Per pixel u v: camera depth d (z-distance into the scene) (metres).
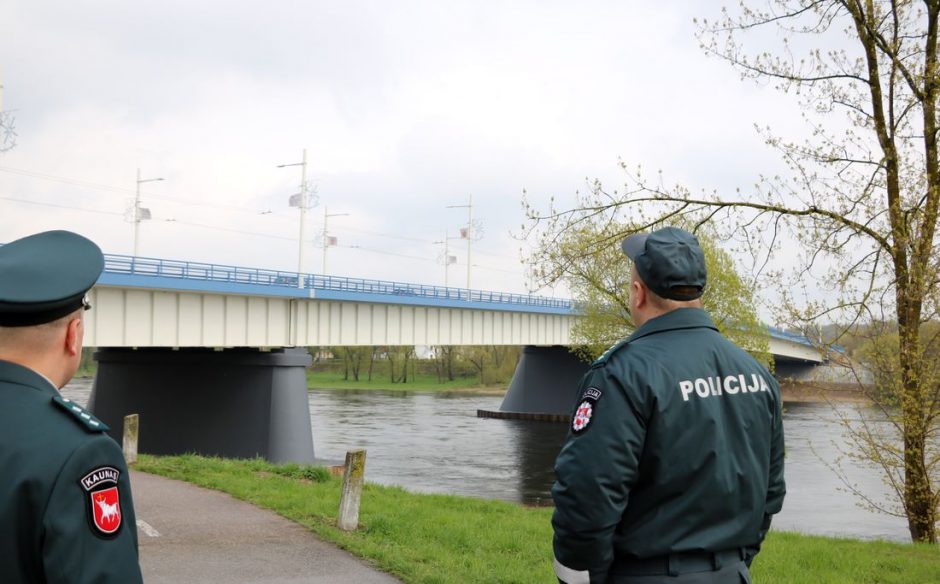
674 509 2.79
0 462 1.91
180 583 7.27
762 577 8.86
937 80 12.77
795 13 13.82
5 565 1.87
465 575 7.86
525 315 56.56
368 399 80.38
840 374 14.30
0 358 2.06
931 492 13.39
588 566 2.75
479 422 57.91
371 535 9.66
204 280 32.62
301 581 7.39
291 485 13.72
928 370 12.78
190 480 13.87
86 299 2.22
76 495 1.93
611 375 2.83
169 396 37.62
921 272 12.43
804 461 40.44
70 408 2.05
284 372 36.22
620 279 25.33
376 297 42.06
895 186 13.52
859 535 21.98
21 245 2.20
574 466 2.73
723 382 2.93
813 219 13.92
